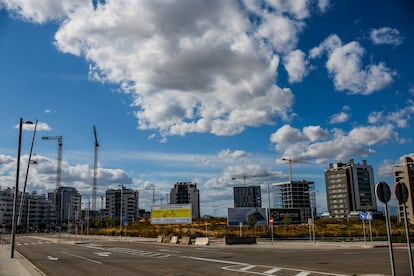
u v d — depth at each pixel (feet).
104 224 454.40
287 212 279.49
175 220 250.78
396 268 56.39
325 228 243.40
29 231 536.83
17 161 94.38
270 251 106.11
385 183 38.52
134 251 114.11
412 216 403.54
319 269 58.54
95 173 464.65
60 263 77.30
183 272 58.49
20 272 58.75
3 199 615.16
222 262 74.18
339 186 581.53
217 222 360.69
